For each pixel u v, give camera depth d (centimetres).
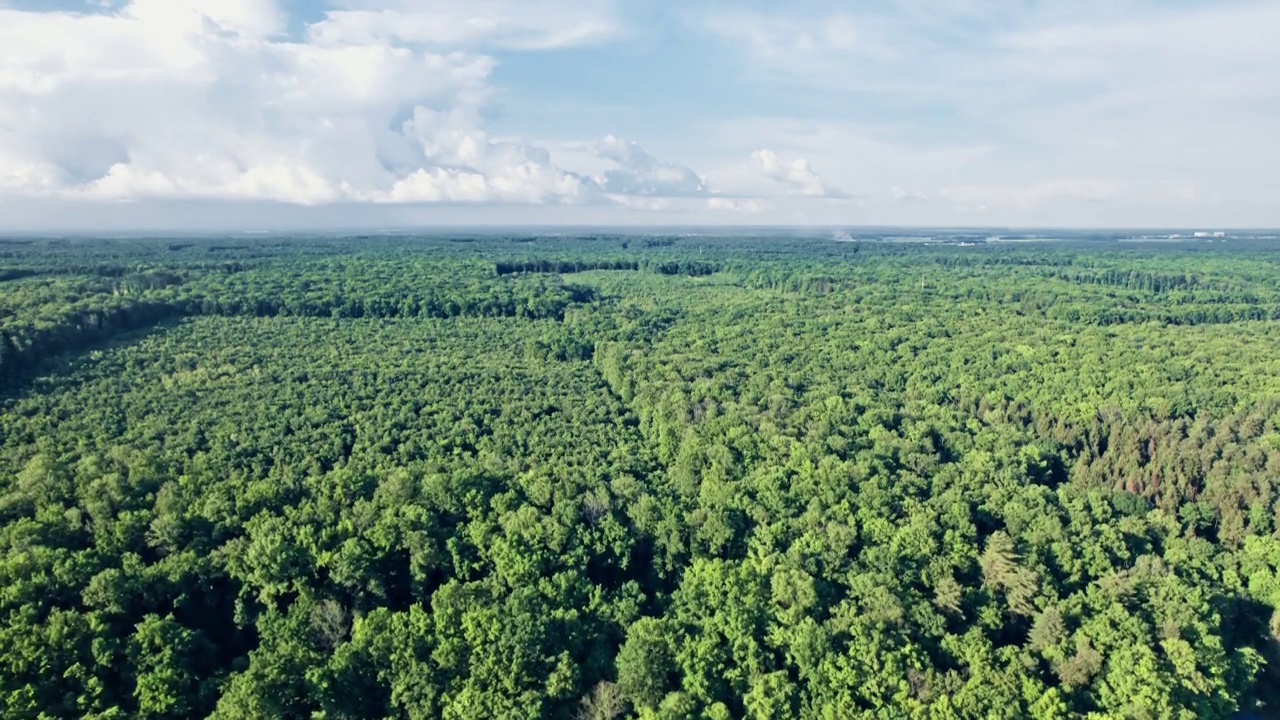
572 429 12344
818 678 6988
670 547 9069
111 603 7150
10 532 7850
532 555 8306
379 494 9312
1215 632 8088
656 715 6456
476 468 10294
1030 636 7875
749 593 7906
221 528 8469
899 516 9662
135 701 6475
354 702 6806
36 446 10256
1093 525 10019
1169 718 6744
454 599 7531
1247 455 11606
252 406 12475
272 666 6675
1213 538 10712
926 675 6988
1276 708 8206
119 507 8719
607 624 7781
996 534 8944
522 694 6669
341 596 8006
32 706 5978
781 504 9725
